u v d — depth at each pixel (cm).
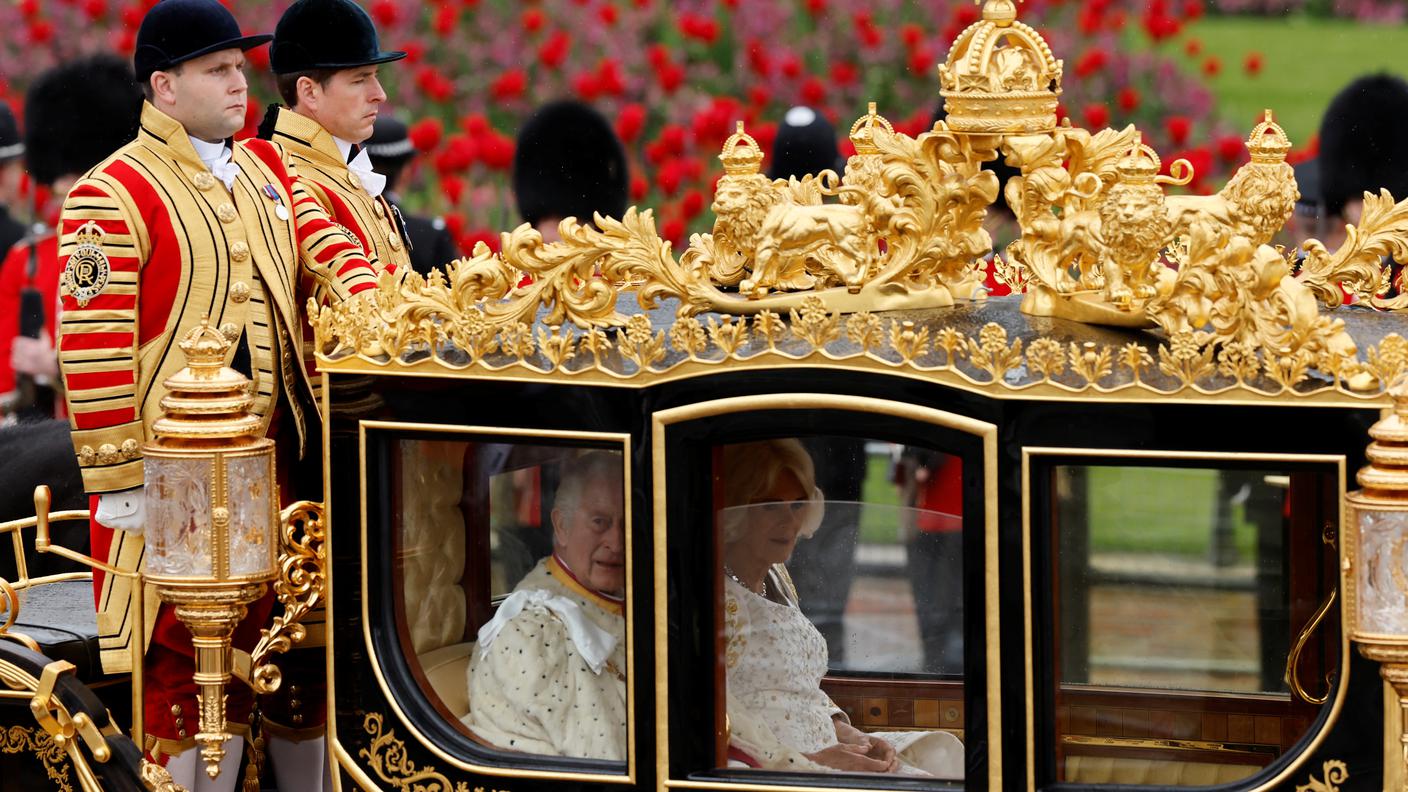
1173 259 1112
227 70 1279
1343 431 987
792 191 1217
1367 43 3186
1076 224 1069
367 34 1499
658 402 1056
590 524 1091
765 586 1077
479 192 2509
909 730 1079
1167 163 2544
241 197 1295
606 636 1097
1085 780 1063
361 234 1484
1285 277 987
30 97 2253
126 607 1231
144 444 1215
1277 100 2978
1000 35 1068
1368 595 955
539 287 1074
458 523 1112
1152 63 2709
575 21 2708
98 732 1172
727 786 1069
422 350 1102
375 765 1126
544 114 2338
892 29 2702
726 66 2722
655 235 1066
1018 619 1024
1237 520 1028
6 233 2294
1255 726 1052
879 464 1055
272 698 1331
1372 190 1923
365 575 1118
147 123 1272
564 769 1095
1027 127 1066
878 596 1067
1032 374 1016
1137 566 1038
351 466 1113
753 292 1059
